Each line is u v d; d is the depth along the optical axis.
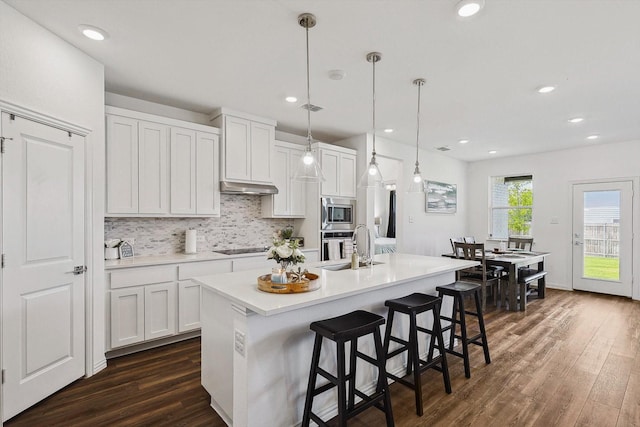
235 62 2.73
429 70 2.86
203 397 2.35
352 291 2.03
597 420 2.12
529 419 2.12
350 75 2.97
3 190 2.00
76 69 2.49
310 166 2.56
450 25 2.19
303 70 2.88
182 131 3.55
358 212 5.12
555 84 3.13
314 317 2.11
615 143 5.42
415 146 5.82
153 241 3.67
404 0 1.94
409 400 2.35
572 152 5.86
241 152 3.95
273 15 2.10
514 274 4.57
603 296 5.42
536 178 6.29
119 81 3.10
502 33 2.28
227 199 4.27
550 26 2.18
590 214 5.68
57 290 2.36
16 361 2.08
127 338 2.97
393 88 3.26
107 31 2.28
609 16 2.06
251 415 1.80
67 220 2.43
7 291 2.03
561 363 2.93
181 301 3.29
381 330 2.56
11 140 2.04
